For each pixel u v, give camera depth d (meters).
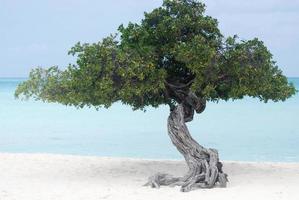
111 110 76.19
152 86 17.84
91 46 18.11
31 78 18.86
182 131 19.11
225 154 32.44
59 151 33.50
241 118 59.25
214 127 48.97
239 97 19.48
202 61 17.42
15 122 53.94
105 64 17.78
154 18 19.73
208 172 18.55
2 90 155.75
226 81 18.78
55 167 23.47
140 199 16.78
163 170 22.81
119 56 17.41
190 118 19.83
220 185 18.67
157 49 19.36
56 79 18.77
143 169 23.00
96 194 17.58
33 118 59.41
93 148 35.16
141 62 17.52
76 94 18.11
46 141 38.72
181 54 17.52
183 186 18.20
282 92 19.59
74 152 33.16
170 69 20.02
